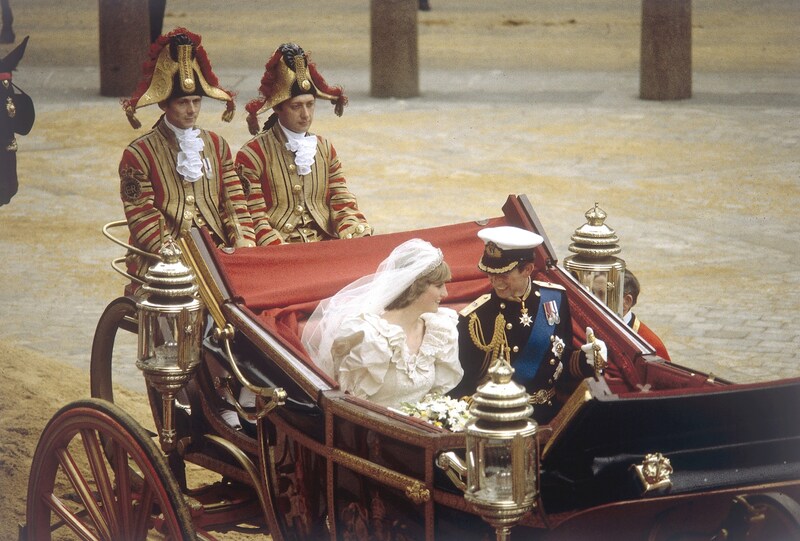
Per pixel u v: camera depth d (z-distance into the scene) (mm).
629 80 83062
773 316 32281
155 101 19766
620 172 54094
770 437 12844
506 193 49750
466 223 19641
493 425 11703
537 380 16375
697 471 12531
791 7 123312
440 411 15227
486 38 106062
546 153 58812
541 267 18828
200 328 16281
